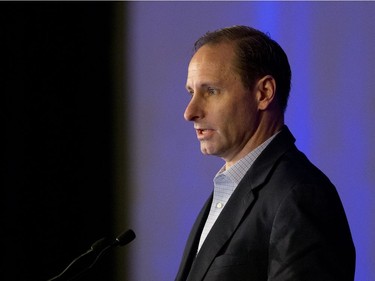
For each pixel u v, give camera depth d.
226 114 4.34
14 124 9.16
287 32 7.54
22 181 9.18
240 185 4.24
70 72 9.25
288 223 3.83
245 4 7.95
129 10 8.95
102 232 9.04
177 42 8.54
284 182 4.06
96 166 9.09
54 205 9.23
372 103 6.86
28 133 9.21
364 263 6.81
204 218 4.79
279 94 4.51
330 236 3.81
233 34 4.49
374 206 6.79
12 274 9.10
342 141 7.04
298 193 3.93
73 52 9.23
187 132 8.43
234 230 4.08
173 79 8.57
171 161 8.53
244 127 4.38
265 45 4.48
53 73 9.27
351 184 6.95
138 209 8.77
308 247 3.74
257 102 4.41
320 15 7.30
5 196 9.13
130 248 8.75
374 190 6.79
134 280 8.68
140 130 8.80
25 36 9.19
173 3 8.60
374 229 6.78
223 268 3.97
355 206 6.90
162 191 8.58
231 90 4.35
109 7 9.09
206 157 8.26
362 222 6.85
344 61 7.08
